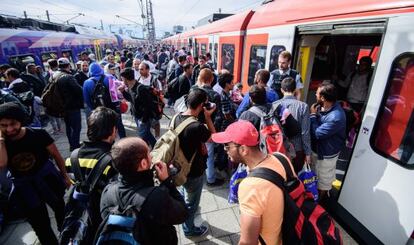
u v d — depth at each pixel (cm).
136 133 591
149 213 119
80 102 439
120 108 448
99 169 153
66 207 162
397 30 209
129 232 117
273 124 237
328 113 265
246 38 576
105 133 165
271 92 326
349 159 262
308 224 132
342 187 274
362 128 244
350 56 542
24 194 203
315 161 290
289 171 145
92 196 151
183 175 212
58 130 598
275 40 429
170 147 202
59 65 442
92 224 149
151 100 402
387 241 224
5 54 652
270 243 131
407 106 203
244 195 128
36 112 488
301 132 256
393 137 214
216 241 267
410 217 203
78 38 1204
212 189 358
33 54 770
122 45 2808
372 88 233
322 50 532
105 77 431
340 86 523
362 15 244
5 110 175
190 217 254
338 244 137
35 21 949
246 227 125
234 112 358
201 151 225
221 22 858
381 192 226
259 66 507
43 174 209
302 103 258
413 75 197
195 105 220
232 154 145
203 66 550
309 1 350
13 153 192
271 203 123
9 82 470
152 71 775
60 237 151
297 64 379
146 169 129
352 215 263
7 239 271
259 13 530
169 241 138
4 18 759
